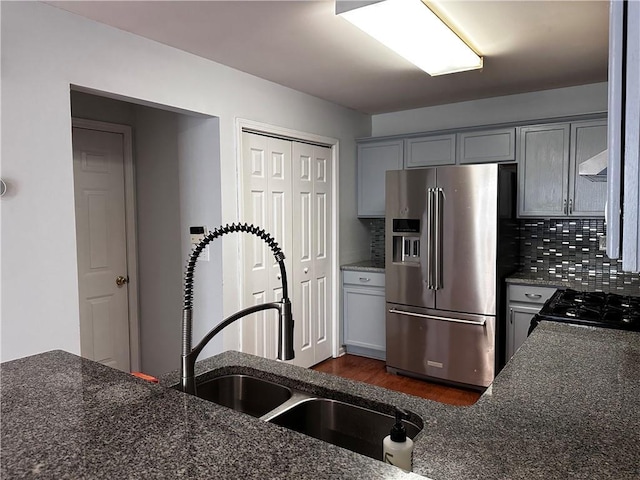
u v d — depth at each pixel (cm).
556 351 178
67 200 222
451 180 343
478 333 338
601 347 182
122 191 351
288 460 82
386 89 365
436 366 358
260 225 337
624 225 40
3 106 199
